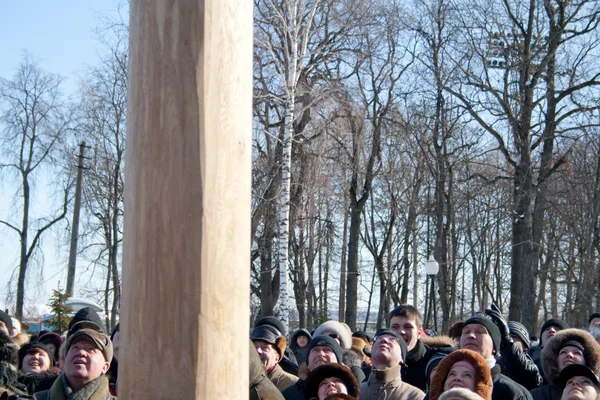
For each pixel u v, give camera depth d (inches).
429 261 753.6
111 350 171.9
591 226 1036.5
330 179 1047.0
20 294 1188.5
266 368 228.2
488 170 1311.5
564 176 1029.2
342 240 1547.7
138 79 82.6
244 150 83.6
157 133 80.7
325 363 201.0
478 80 1045.2
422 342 250.8
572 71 1024.9
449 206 1195.3
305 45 815.1
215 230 79.9
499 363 232.5
